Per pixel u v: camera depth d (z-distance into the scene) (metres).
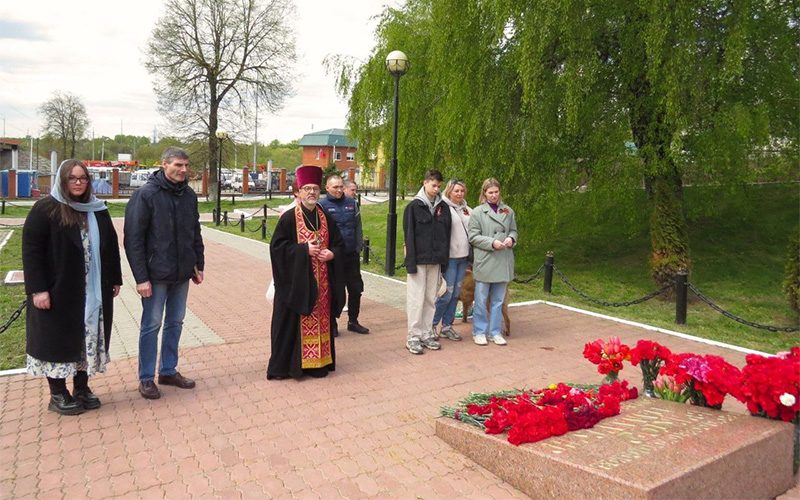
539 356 6.21
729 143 9.47
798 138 10.48
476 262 6.51
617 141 10.35
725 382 3.79
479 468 3.73
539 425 3.52
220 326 7.46
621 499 2.82
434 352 6.29
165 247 4.72
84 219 4.34
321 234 5.30
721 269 11.33
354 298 7.07
